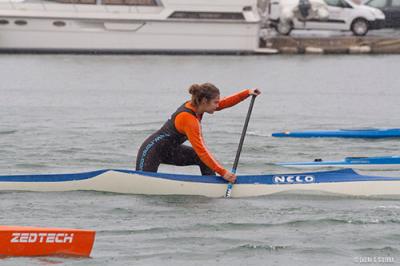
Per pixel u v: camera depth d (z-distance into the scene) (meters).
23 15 127.44
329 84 97.19
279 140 51.41
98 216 30.45
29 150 45.84
